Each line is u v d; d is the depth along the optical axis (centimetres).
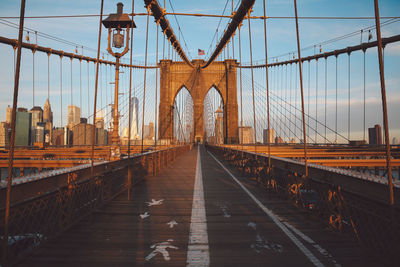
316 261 246
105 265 238
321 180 344
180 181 768
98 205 426
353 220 279
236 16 1368
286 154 1661
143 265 239
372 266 234
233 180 786
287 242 291
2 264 214
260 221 369
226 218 386
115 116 685
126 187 605
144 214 406
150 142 2530
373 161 1291
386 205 223
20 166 1316
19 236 238
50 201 284
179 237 309
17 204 233
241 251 269
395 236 212
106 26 675
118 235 312
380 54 223
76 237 303
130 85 560
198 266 238
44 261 243
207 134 6225
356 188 263
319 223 354
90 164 393
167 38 2220
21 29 230
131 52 546
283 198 515
